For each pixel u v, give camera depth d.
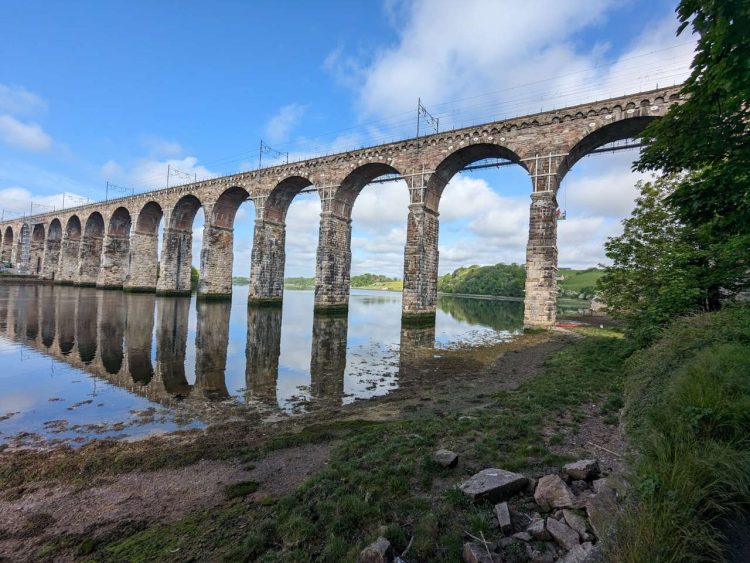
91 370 19.02
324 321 41.22
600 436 8.95
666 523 3.96
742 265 12.44
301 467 8.98
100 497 7.99
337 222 46.03
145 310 43.28
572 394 12.66
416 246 37.84
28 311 37.81
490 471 6.76
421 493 6.72
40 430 11.95
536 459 7.70
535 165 32.28
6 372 18.17
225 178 54.50
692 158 8.30
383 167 42.66
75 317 35.31
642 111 28.02
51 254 91.94
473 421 10.33
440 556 5.02
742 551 3.77
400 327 40.59
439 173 38.69
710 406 5.50
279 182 49.25
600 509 5.06
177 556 5.84
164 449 10.44
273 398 15.87
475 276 166.75
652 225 17.17
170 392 16.27
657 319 14.36
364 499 6.58
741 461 4.43
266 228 50.69
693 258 13.97
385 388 17.48
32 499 7.97
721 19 6.38
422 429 10.05
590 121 30.16
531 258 32.06
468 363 22.22
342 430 11.43
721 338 8.49
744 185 7.38
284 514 6.56
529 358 21.77
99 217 79.31
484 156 38.34
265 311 47.78
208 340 28.44
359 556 5.00
